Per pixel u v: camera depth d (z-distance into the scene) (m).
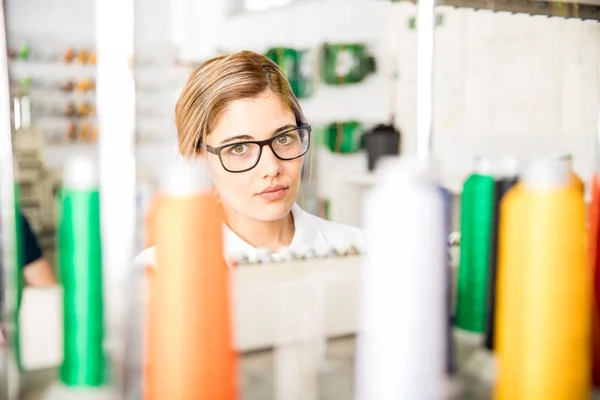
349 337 0.67
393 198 0.51
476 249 0.69
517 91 2.82
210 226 0.50
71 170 0.54
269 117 1.25
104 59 0.64
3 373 0.55
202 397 0.49
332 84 4.20
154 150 4.46
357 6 4.00
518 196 0.53
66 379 0.55
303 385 0.58
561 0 1.16
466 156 3.16
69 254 0.54
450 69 3.24
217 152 1.27
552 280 0.51
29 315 0.65
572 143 2.49
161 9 4.62
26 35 4.79
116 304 0.56
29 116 4.66
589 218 0.68
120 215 0.60
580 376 0.53
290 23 4.44
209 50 4.77
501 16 2.87
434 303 0.51
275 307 0.64
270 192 1.28
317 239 1.38
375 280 0.51
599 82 2.35
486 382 0.60
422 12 0.87
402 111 3.72
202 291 0.49
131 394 0.54
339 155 4.18
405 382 0.50
